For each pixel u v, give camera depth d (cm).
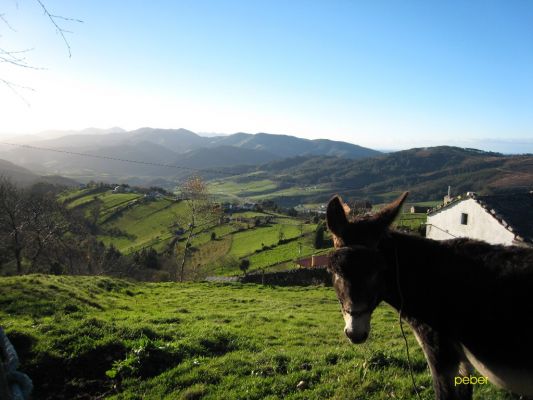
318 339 682
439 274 216
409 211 3831
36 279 1032
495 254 209
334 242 236
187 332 635
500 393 319
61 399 420
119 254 3862
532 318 188
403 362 433
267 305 1273
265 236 4700
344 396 368
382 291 228
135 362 475
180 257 4225
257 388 409
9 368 290
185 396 402
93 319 596
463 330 210
